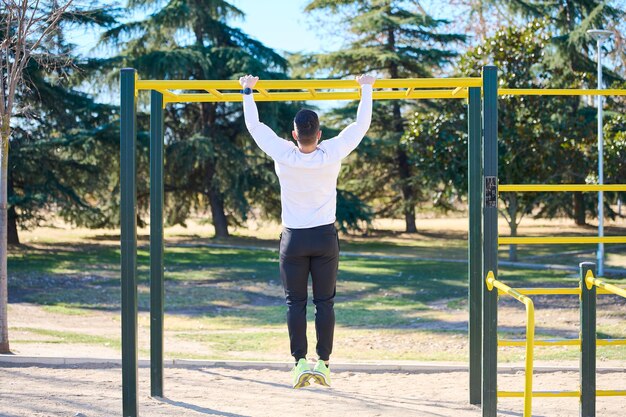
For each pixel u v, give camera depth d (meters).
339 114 34.06
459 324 12.48
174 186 32.19
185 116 32.03
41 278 19.53
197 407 6.16
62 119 27.05
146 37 30.94
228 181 30.36
